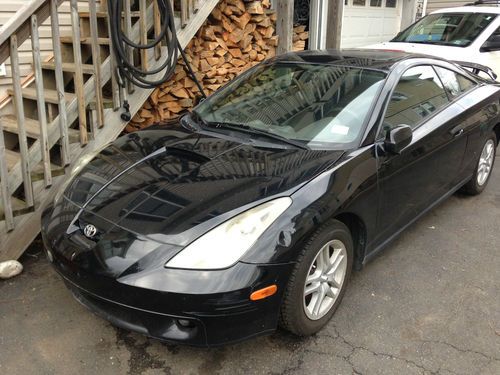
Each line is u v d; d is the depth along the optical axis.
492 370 2.46
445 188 3.90
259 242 2.24
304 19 8.55
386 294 3.08
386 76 3.20
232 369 2.46
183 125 3.41
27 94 4.61
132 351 2.58
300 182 2.50
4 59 3.21
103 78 4.23
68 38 5.12
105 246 2.32
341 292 2.80
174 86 5.38
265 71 3.67
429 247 3.69
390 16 11.12
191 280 2.14
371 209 2.85
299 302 2.44
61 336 2.69
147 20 4.74
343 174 2.63
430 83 3.69
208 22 5.73
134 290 2.19
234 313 2.18
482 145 4.35
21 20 3.18
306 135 2.98
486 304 3.00
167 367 2.48
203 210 2.35
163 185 2.58
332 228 2.58
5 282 3.19
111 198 2.59
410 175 3.21
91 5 3.78
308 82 3.37
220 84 5.88
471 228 4.02
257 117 3.25
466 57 6.42
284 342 2.64
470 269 3.40
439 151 3.53
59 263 2.50
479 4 8.48
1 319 2.81
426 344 2.64
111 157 3.07
